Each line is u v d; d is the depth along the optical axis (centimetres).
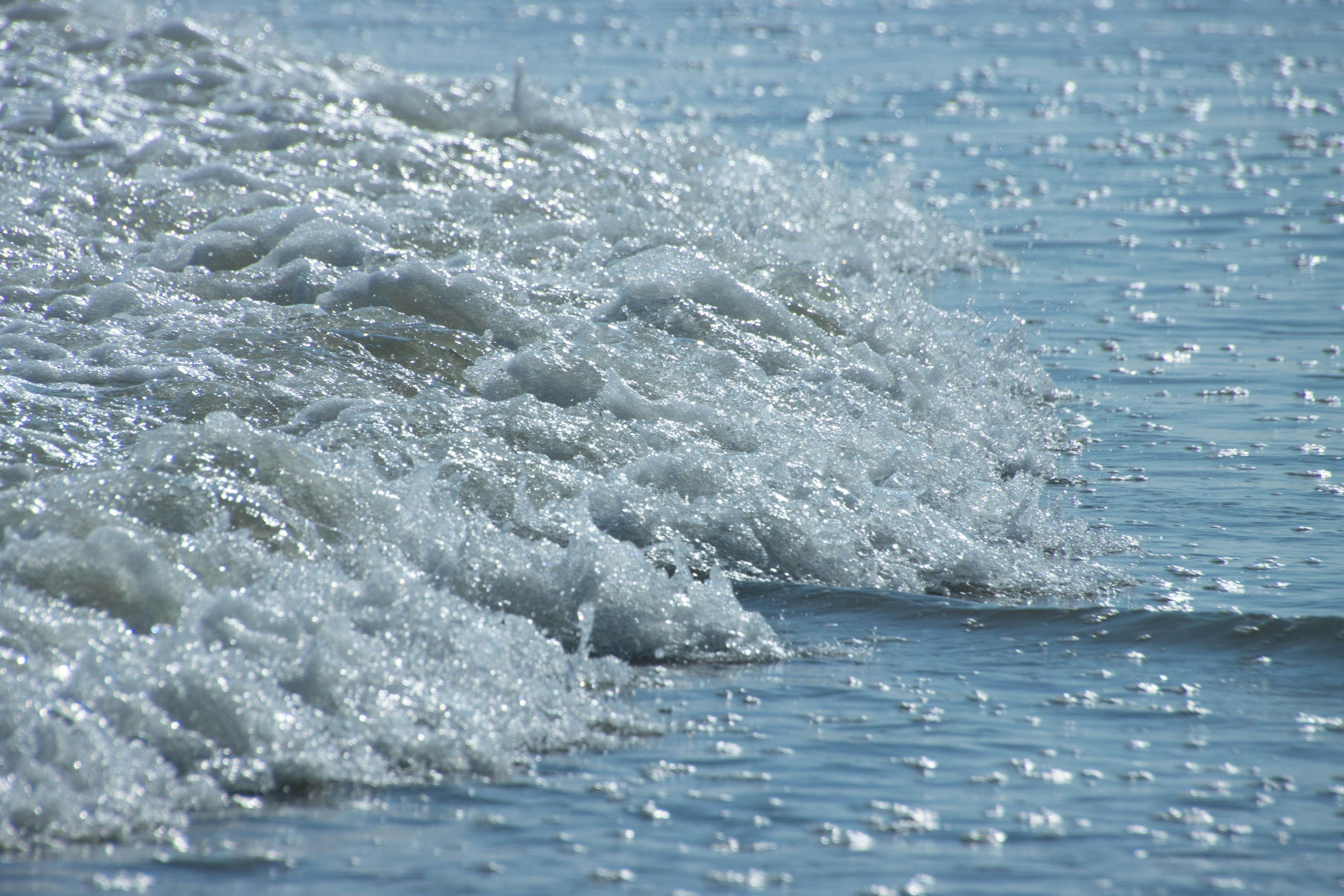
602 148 5188
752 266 3381
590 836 1173
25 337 2373
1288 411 2812
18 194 3459
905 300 3534
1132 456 2512
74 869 1087
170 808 1177
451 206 3834
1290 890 1114
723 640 1639
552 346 2486
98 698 1238
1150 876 1131
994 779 1298
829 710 1457
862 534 1973
